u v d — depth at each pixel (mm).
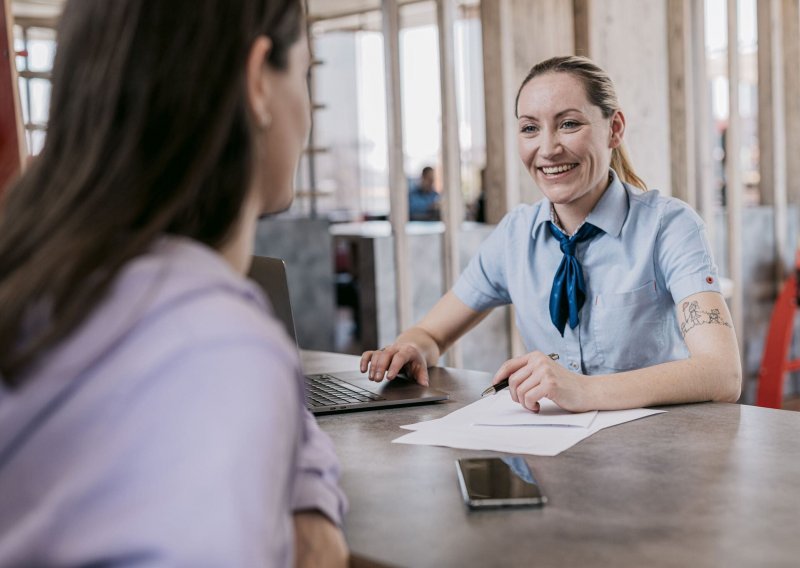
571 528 904
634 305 1818
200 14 625
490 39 3895
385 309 3746
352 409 1507
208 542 487
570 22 4160
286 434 542
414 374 1747
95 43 625
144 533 489
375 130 10094
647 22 4441
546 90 1791
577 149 1781
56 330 538
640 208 1830
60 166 629
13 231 614
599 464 1130
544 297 1938
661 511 949
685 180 4586
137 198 603
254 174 686
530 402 1393
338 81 10398
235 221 664
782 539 863
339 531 812
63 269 562
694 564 807
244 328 547
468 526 921
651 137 4492
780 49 5230
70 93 638
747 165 6086
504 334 4102
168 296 551
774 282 5297
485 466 1097
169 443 507
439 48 3818
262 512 507
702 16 4594
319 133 10359
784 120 5367
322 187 10438
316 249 6117
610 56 4254
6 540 502
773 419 1339
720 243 4945
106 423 519
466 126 6734
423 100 7473
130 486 504
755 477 1058
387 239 3736
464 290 2064
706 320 1652
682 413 1390
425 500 1014
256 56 667
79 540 495
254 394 526
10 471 526
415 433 1328
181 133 618
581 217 1855
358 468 1158
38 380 534
